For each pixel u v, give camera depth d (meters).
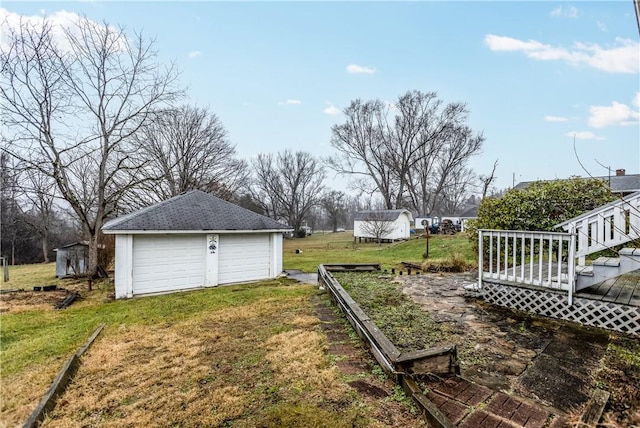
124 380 3.32
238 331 4.75
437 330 4.14
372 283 7.27
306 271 11.70
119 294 7.98
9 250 21.70
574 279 4.46
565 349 3.49
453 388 2.74
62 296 8.18
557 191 7.25
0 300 7.75
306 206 41.62
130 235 8.15
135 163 13.17
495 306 5.24
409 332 4.07
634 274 5.84
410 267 10.42
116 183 13.19
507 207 8.02
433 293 6.21
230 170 23.34
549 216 7.27
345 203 55.66
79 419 2.65
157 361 3.78
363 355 3.62
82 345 4.46
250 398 2.84
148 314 6.18
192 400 2.86
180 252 8.92
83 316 6.24
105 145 11.29
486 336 3.91
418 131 33.09
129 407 2.80
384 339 3.40
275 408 2.65
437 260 10.70
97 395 3.03
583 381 2.81
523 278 4.95
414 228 36.22
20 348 4.46
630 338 3.73
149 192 15.28
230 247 9.74
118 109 11.55
